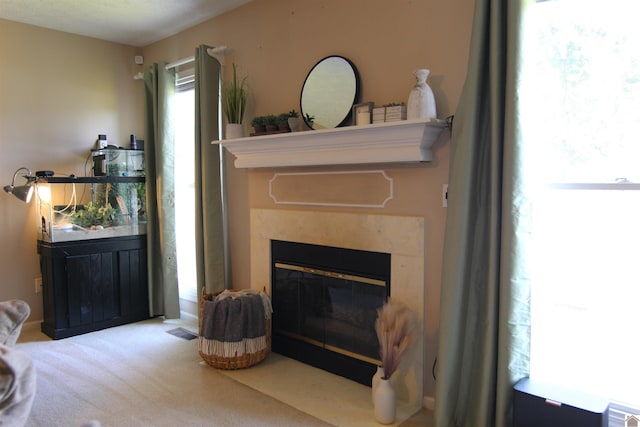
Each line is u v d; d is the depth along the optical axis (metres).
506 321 2.01
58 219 3.59
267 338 3.07
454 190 2.13
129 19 3.64
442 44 2.33
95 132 4.14
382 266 2.63
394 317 2.34
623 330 2.03
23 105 3.73
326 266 2.90
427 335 2.48
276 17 3.13
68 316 3.63
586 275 2.10
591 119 2.04
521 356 2.04
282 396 2.62
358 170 2.71
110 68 4.20
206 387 2.73
